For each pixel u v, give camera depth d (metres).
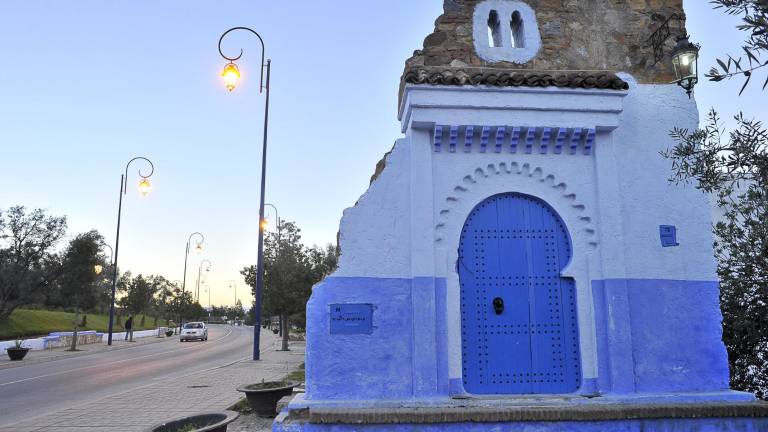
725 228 8.73
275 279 32.16
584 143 7.44
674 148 7.13
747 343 8.77
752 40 3.83
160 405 12.88
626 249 7.33
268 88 26.95
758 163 4.88
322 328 6.85
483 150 7.38
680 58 7.23
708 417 6.57
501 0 7.99
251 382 17.27
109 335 40.12
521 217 7.43
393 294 6.99
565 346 7.17
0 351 31.31
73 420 11.16
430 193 7.18
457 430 6.32
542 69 7.79
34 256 36.88
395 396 6.75
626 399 6.76
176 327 74.38
